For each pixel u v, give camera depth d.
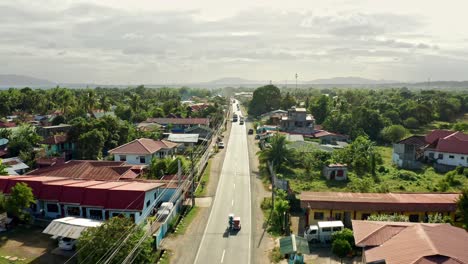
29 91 130.88
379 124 93.12
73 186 41.19
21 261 31.64
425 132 103.06
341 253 32.50
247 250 34.53
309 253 32.62
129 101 139.62
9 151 65.44
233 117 141.00
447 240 25.48
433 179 57.78
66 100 117.12
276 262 32.25
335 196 40.88
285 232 38.12
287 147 65.62
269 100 141.88
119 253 27.39
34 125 89.44
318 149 66.75
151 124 98.19
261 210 44.62
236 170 62.88
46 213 41.44
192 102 189.00
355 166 61.84
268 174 59.72
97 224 34.75
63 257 32.53
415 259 22.88
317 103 117.56
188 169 53.00
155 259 32.50
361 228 29.98
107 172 50.94
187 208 45.22
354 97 152.88
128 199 39.09
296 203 44.47
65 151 68.62
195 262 32.31
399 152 67.94
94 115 106.38
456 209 36.22
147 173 56.44
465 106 140.50
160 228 36.16
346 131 94.12
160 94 194.88
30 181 42.44
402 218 34.84
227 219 41.91
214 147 81.31
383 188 49.47
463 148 66.00
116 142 72.00
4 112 113.25
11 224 38.75
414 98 161.12
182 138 83.88
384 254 25.28
